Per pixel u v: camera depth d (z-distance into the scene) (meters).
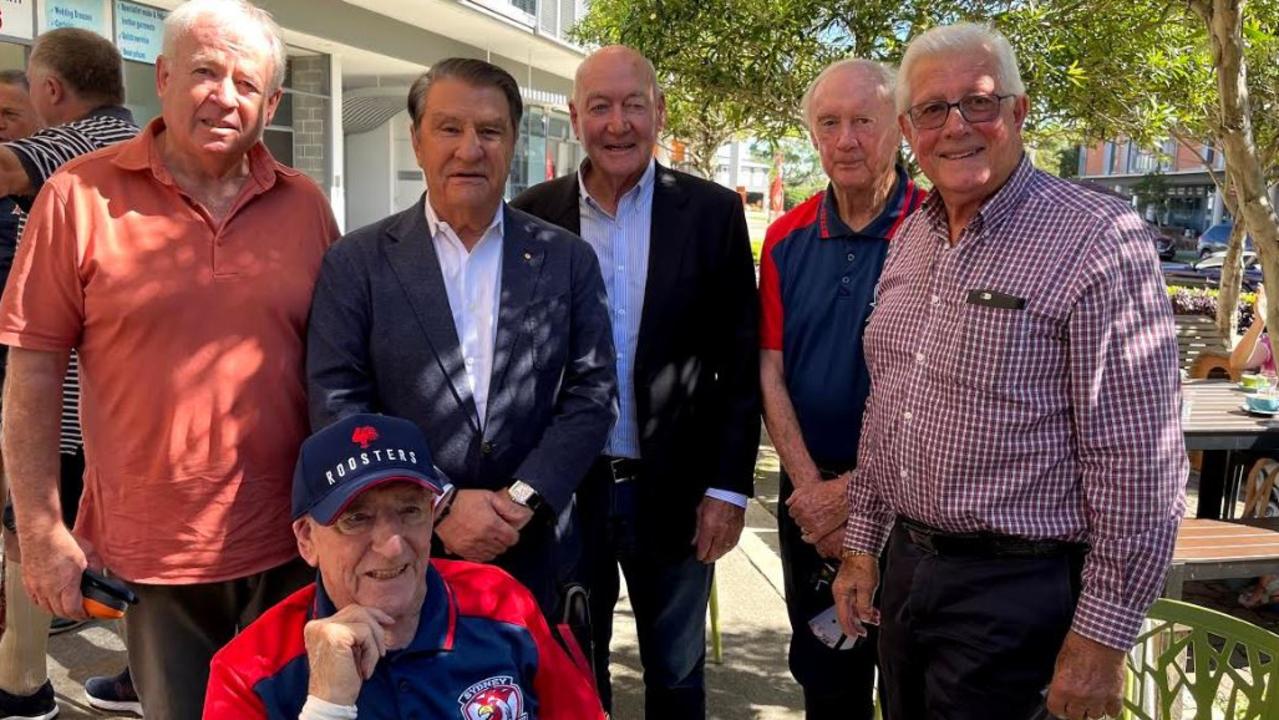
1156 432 1.89
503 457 2.32
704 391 2.82
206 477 2.19
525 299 2.36
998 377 2.00
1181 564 3.31
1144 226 1.98
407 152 16.14
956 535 2.10
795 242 2.85
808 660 2.95
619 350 2.78
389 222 2.42
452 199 2.28
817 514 2.71
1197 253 24.16
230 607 2.31
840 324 2.75
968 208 2.12
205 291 2.18
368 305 2.32
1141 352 1.89
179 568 2.20
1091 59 5.24
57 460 2.19
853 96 2.65
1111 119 5.84
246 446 2.22
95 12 8.59
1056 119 6.12
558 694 1.92
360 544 1.72
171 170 2.24
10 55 7.77
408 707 1.74
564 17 15.77
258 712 1.71
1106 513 1.91
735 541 2.82
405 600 1.73
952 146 2.05
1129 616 1.90
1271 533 3.62
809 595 2.92
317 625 1.64
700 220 2.77
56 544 2.16
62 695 3.33
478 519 2.20
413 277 2.31
